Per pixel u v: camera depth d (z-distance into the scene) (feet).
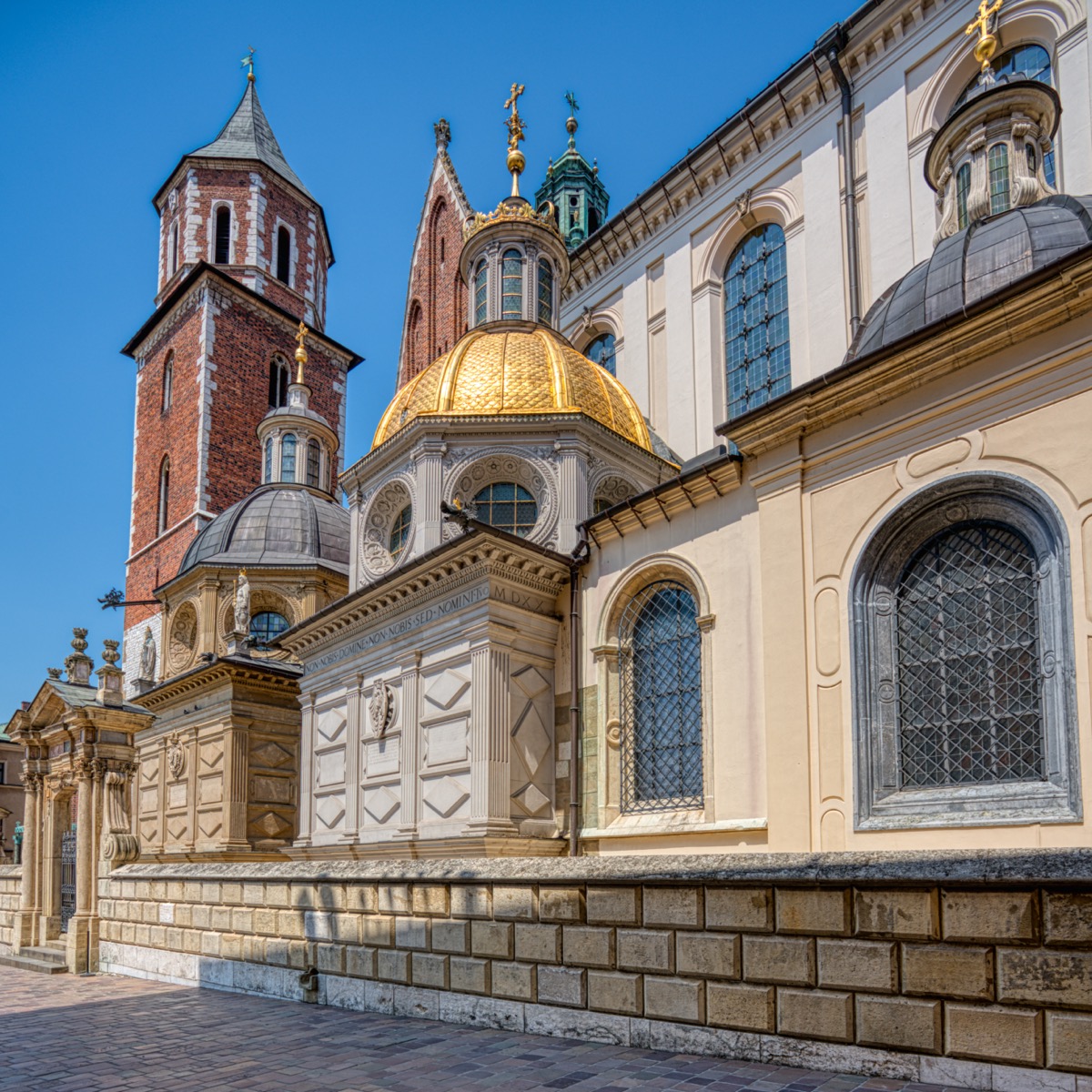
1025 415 36.40
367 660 63.46
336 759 65.41
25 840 78.07
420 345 144.25
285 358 161.89
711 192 88.58
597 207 135.03
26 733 77.61
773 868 27.66
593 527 54.90
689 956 29.50
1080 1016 22.11
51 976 64.85
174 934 56.54
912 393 40.14
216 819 77.66
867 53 76.02
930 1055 24.29
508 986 34.83
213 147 169.37
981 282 41.91
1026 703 35.47
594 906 32.30
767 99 82.02
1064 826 32.68
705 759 47.21
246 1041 35.65
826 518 42.45
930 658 38.58
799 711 41.55
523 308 77.56
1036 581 35.94
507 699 53.83
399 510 68.85
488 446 64.44
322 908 44.29
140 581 151.53
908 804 37.50
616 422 67.97
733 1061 27.99
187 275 154.61
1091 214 42.32
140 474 159.12
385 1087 27.53
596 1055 29.89
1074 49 61.77
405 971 39.22
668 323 90.02
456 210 136.87
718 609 48.01
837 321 73.72
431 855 55.11
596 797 52.70
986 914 23.75
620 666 53.93
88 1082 30.45
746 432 45.57
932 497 38.78
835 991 26.22
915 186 70.64
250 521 98.99
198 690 82.17
